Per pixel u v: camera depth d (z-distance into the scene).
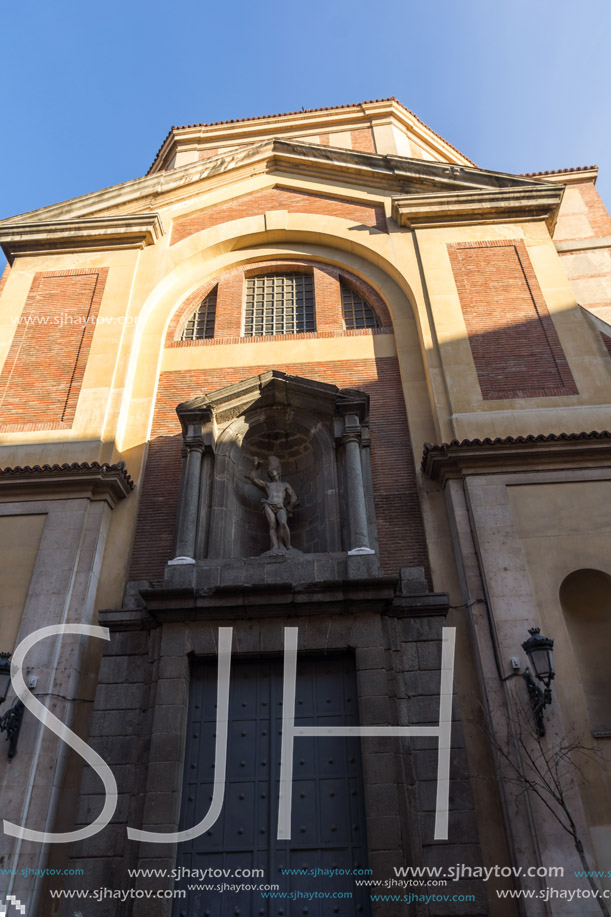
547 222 16.38
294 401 13.00
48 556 11.42
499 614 10.23
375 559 10.65
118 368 14.41
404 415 13.68
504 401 13.03
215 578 10.69
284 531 11.60
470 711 9.89
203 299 16.83
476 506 11.32
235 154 18.86
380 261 16.31
